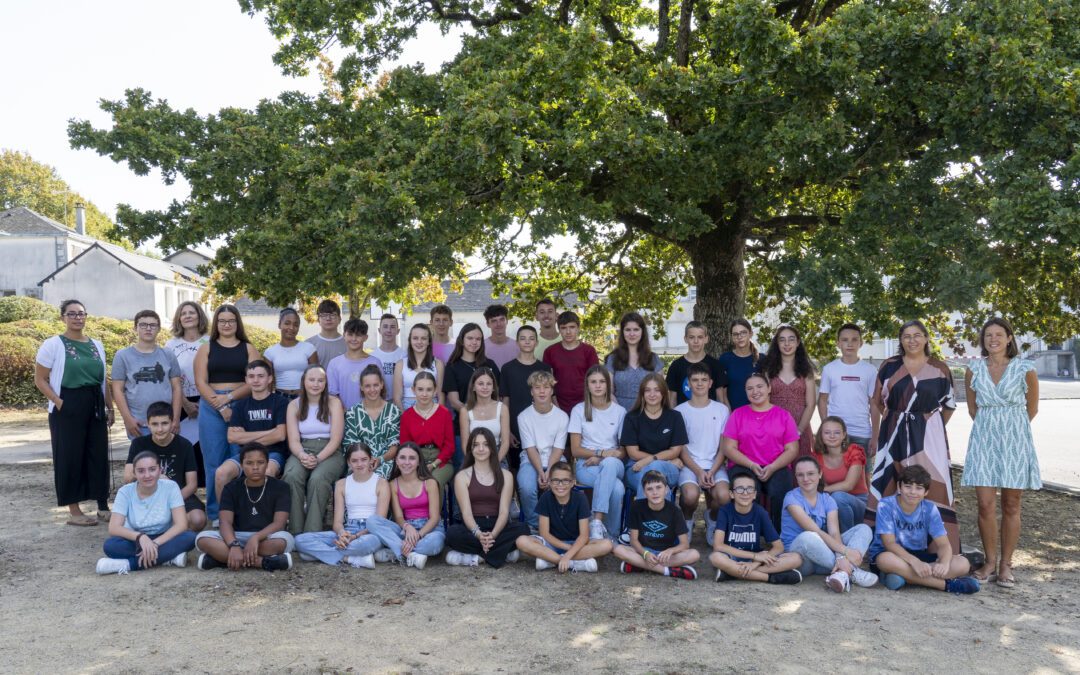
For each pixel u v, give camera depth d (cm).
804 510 613
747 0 760
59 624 484
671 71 859
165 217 997
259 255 803
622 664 425
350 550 627
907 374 629
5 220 4591
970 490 977
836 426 655
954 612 519
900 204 770
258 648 445
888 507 587
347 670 413
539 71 855
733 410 744
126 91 961
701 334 759
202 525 664
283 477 671
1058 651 448
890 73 764
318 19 1088
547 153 819
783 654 441
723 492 670
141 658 429
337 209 779
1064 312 1048
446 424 698
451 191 816
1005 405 585
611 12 1252
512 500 724
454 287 1473
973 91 705
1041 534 751
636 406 698
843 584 561
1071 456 1303
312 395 694
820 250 833
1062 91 657
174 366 759
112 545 605
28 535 723
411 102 1005
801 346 724
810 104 793
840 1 1038
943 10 796
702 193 888
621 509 676
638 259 1511
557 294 1531
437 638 463
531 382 698
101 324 2623
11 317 2552
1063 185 655
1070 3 756
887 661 432
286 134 946
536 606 527
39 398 2109
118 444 1422
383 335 777
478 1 1220
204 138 946
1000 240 692
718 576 594
